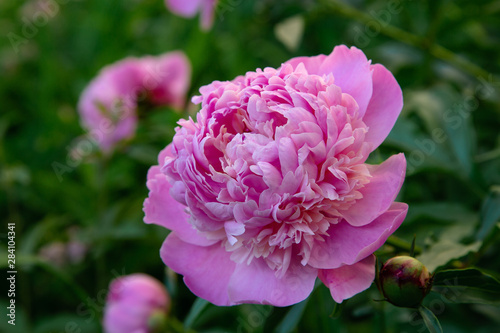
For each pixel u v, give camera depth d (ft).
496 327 2.24
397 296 1.67
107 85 3.25
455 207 2.22
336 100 1.67
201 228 1.69
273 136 1.68
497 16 2.89
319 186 1.66
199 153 1.67
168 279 2.37
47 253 3.16
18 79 4.30
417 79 2.69
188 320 1.99
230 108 1.69
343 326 2.32
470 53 2.96
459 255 1.84
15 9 4.86
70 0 4.91
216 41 3.60
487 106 2.60
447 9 2.71
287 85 1.67
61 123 3.66
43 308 3.18
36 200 3.35
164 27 4.50
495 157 2.31
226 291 1.72
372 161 1.86
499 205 1.98
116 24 4.37
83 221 3.22
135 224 3.00
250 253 1.70
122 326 2.34
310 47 3.48
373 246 1.58
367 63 1.71
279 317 1.83
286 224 1.67
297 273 1.67
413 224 2.17
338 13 2.75
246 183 1.66
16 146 3.77
